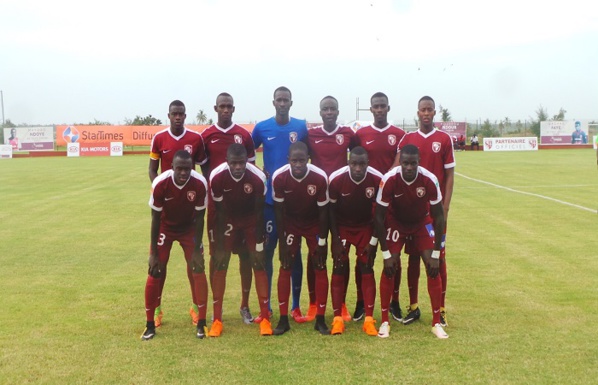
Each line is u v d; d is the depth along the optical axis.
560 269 7.18
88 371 4.12
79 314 5.54
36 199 14.99
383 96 5.82
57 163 30.34
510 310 5.56
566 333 4.86
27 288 6.50
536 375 3.99
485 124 59.19
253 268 5.22
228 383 3.91
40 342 4.73
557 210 12.37
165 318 5.54
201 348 4.65
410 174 4.82
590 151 39.75
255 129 6.04
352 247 8.77
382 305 5.06
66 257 8.20
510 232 9.84
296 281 5.63
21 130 42.31
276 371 4.12
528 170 23.09
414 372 4.08
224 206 5.16
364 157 4.98
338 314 5.21
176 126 5.78
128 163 29.77
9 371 4.11
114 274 7.19
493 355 4.38
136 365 4.24
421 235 5.14
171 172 5.00
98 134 42.78
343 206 5.23
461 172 22.41
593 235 9.45
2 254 8.38
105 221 11.46
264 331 5.03
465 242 9.01
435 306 4.97
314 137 5.91
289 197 5.19
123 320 5.38
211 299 6.33
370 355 4.45
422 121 5.62
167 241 5.25
